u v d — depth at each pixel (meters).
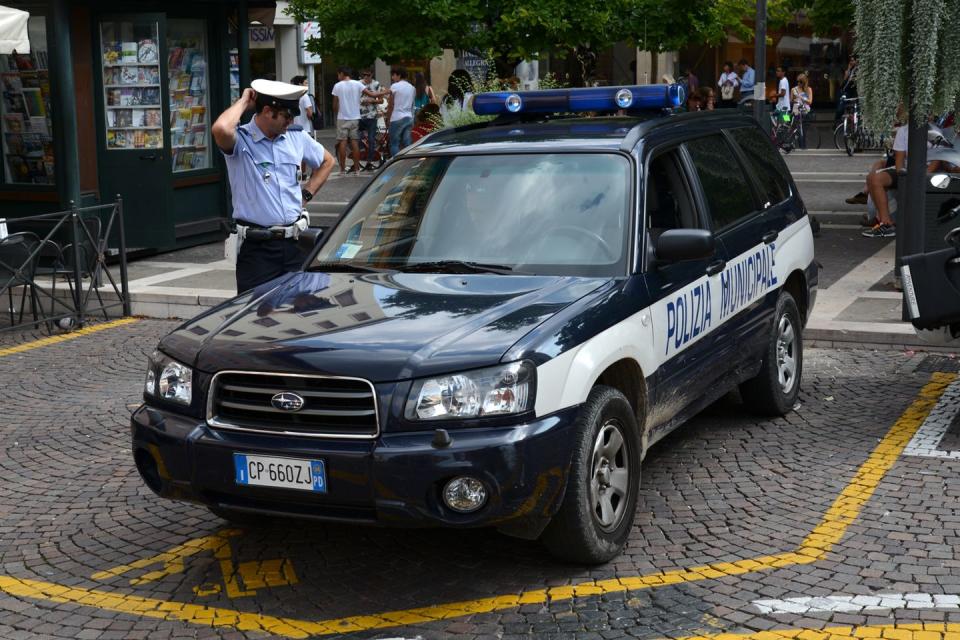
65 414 7.61
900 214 10.02
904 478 5.89
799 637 4.21
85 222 10.73
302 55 23.30
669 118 6.16
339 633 4.38
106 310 10.92
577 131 5.88
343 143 20.92
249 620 4.52
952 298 6.53
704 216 5.97
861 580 4.68
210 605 4.68
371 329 4.59
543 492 4.36
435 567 4.96
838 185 17.91
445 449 4.20
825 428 6.79
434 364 4.30
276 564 5.06
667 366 5.33
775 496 5.68
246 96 7.29
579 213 5.40
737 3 15.26
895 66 8.70
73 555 5.26
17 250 9.98
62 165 11.75
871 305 9.52
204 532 5.48
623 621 4.38
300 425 4.41
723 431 6.77
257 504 4.52
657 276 5.30
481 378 4.29
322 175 7.63
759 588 4.63
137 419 4.79
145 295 10.77
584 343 4.64
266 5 14.02
